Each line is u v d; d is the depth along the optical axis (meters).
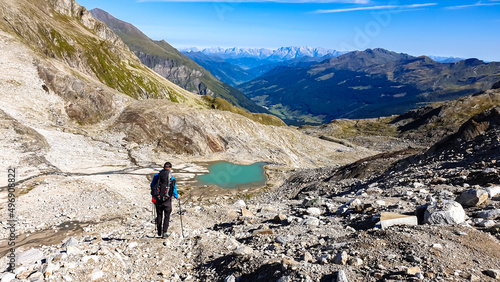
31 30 129.38
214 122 75.62
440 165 20.23
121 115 66.94
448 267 5.29
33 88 59.81
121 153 54.81
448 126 171.38
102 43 196.38
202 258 9.13
